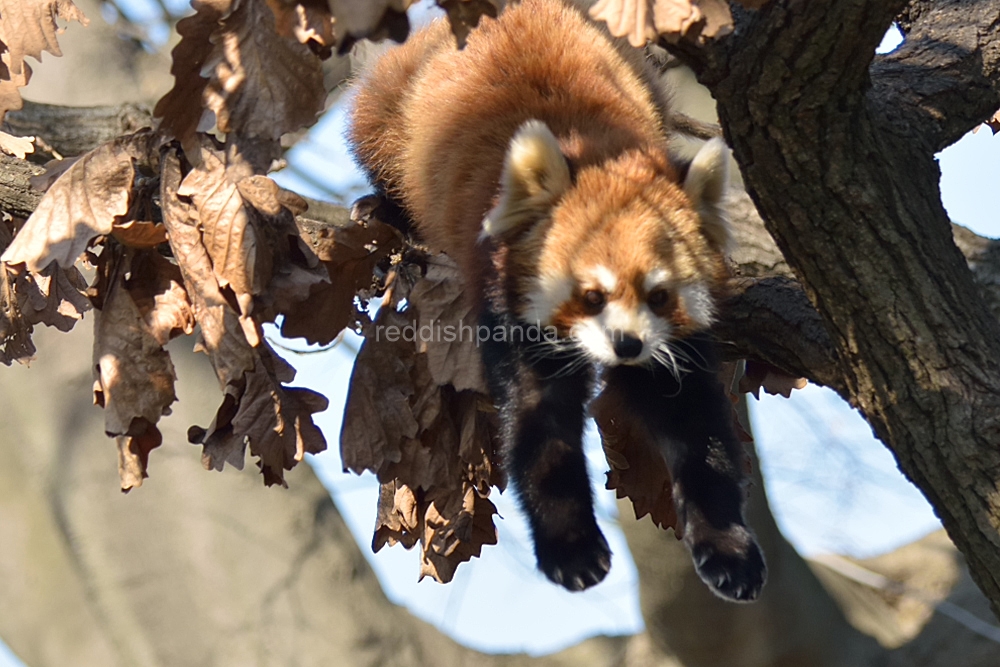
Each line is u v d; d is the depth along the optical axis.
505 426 7.96
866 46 5.73
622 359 7.48
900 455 7.27
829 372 7.90
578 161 7.83
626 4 5.25
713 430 7.94
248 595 12.77
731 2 5.96
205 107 6.70
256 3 6.62
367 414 7.65
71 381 13.41
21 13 7.28
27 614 12.71
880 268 6.69
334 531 13.81
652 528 13.76
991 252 11.20
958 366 6.83
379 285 8.86
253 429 6.99
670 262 7.62
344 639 13.04
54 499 12.84
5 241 8.50
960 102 7.84
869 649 15.38
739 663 14.84
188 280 6.88
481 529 8.31
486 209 7.91
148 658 12.37
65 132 10.53
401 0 5.14
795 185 6.45
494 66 8.60
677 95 11.59
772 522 14.61
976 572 7.11
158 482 12.99
